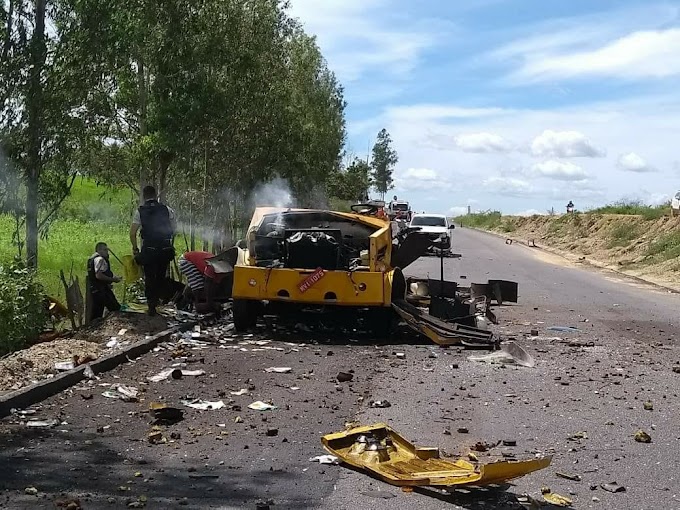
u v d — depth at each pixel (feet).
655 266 104.68
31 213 40.91
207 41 56.13
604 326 49.85
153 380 28.73
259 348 36.86
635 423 25.59
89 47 40.55
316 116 137.59
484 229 267.18
